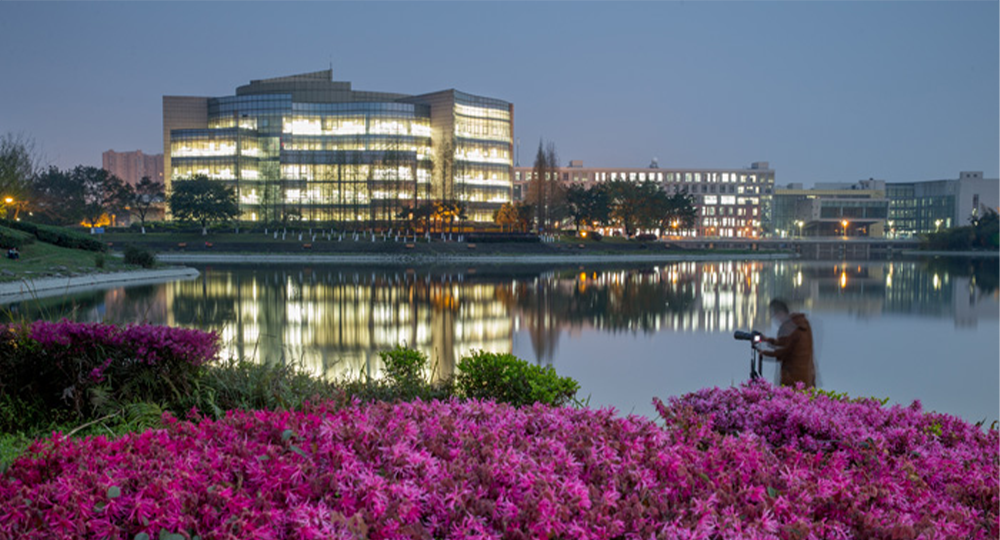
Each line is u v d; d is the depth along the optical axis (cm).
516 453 380
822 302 4200
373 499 317
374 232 11412
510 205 12425
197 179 11031
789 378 969
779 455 473
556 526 310
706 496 359
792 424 616
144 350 842
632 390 1670
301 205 12525
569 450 414
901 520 350
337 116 12812
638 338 2588
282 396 826
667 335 2672
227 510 316
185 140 12594
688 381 1780
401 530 298
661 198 13012
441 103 13188
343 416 429
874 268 8625
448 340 2488
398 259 8644
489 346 2362
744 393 720
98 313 2962
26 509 310
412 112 12962
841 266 9125
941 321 3241
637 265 8688
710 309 3697
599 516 324
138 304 3425
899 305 4028
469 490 334
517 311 3450
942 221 19325
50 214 10838
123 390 831
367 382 1011
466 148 13438
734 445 440
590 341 2500
